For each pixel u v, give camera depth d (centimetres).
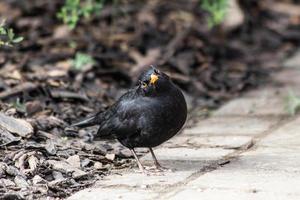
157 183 922
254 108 1355
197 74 1525
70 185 926
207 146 1115
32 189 904
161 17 1745
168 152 1088
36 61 1432
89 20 1666
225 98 1441
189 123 1270
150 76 951
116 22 1686
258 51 1739
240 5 1869
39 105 1197
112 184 927
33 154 991
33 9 1694
